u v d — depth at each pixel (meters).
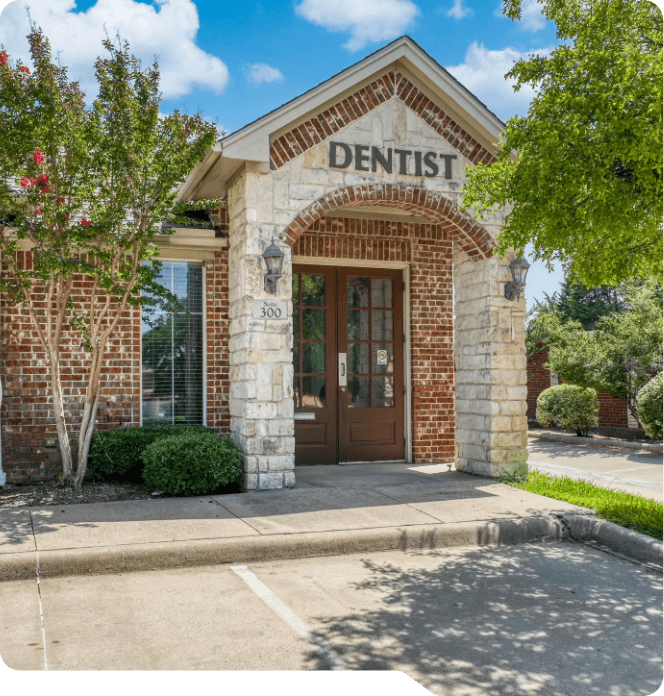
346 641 4.45
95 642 4.38
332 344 11.20
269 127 8.57
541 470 11.59
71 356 9.59
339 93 8.92
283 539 6.42
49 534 6.41
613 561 6.44
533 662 4.18
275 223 8.77
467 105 9.55
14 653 4.19
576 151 6.54
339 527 6.84
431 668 4.07
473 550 6.79
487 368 9.75
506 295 9.81
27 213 8.41
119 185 8.41
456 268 10.57
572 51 6.71
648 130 6.05
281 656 4.19
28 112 7.93
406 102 9.48
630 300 16.09
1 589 5.43
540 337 21.19
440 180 9.60
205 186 9.82
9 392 9.30
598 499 8.16
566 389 17.44
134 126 8.27
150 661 4.09
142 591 5.42
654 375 16.27
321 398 11.12
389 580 5.77
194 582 5.67
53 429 9.46
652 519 7.17
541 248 7.49
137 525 6.79
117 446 9.00
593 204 6.67
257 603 5.17
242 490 8.70
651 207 6.65
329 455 11.09
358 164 9.17
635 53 6.27
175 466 8.14
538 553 6.69
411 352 11.48
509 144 7.14
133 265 8.73
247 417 8.52
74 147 8.20
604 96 6.20
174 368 10.26
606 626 4.78
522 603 5.23
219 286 10.30
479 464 9.88
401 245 11.41
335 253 10.98
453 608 5.10
